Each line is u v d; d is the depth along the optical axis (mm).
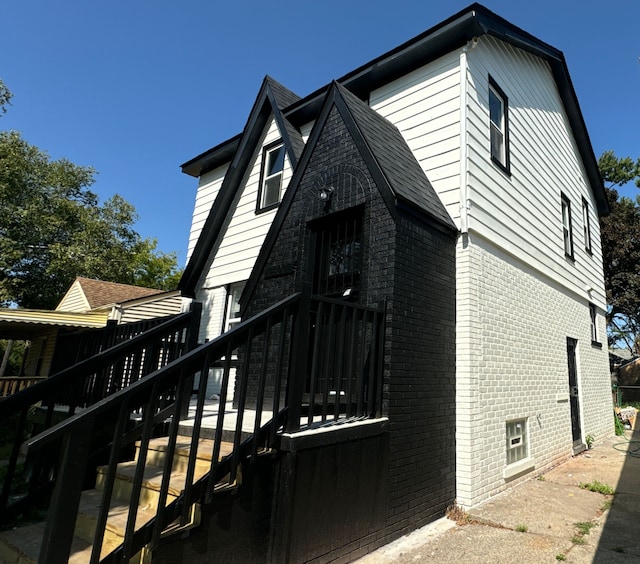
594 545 3229
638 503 4320
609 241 18172
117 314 11188
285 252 5020
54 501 1580
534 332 6059
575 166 9258
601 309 10180
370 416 3291
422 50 5492
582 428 7750
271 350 4930
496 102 6023
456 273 4629
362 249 4145
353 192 4355
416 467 3607
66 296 17609
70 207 24594
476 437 4312
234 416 4145
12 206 22391
